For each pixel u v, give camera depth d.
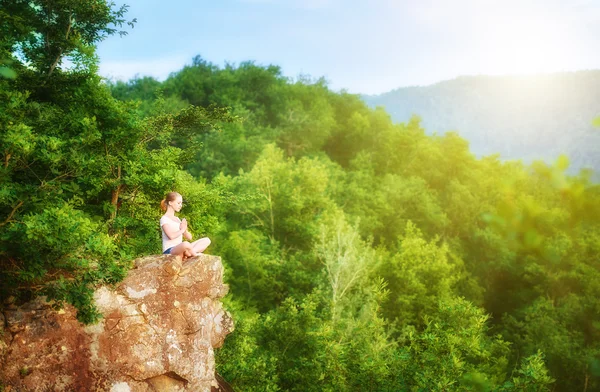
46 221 7.32
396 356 15.62
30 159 8.76
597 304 36.94
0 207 8.10
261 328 22.59
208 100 79.44
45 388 7.55
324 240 34.09
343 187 57.12
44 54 12.21
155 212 12.86
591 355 32.50
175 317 8.65
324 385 16.94
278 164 45.00
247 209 41.56
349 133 84.00
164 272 8.67
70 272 8.02
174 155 13.24
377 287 29.08
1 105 8.96
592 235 39.97
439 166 74.12
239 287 37.78
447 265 38.97
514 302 53.09
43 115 10.38
